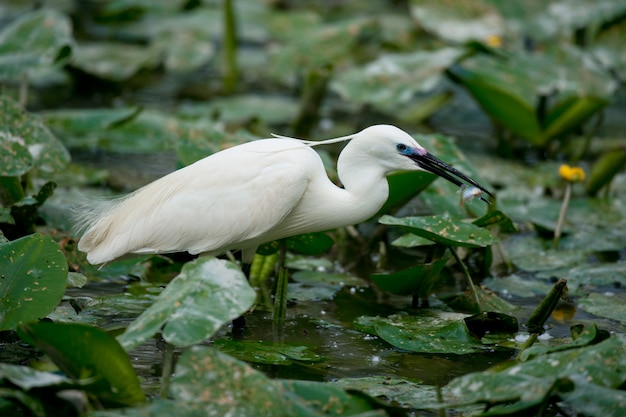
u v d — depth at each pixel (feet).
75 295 33.37
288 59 62.69
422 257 40.75
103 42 73.36
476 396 22.99
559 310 34.30
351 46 63.46
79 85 65.36
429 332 30.55
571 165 53.62
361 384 26.32
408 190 36.45
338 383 26.45
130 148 52.54
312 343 30.40
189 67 66.33
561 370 24.08
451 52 51.72
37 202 34.65
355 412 22.38
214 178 29.12
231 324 31.63
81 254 34.81
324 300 34.88
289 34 72.84
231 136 37.99
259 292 35.35
